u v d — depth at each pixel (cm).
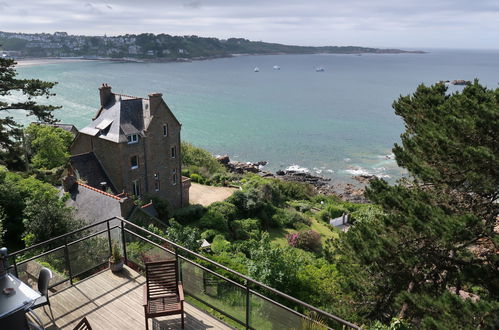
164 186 4506
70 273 1057
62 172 4312
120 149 3872
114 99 4291
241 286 879
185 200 4859
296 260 2322
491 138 1488
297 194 6375
